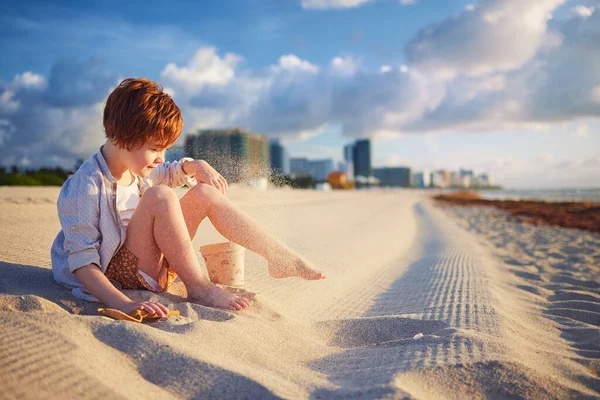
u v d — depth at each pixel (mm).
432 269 4918
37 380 1197
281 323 2201
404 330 2396
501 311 2791
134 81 2000
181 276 2215
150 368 1438
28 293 2051
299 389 1447
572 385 1579
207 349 1624
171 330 1800
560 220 16500
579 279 4734
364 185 135875
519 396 1467
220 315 2045
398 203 32938
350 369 1714
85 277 1990
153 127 1954
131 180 2287
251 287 3285
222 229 2354
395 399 1314
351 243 7059
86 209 2016
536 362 1798
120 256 2148
